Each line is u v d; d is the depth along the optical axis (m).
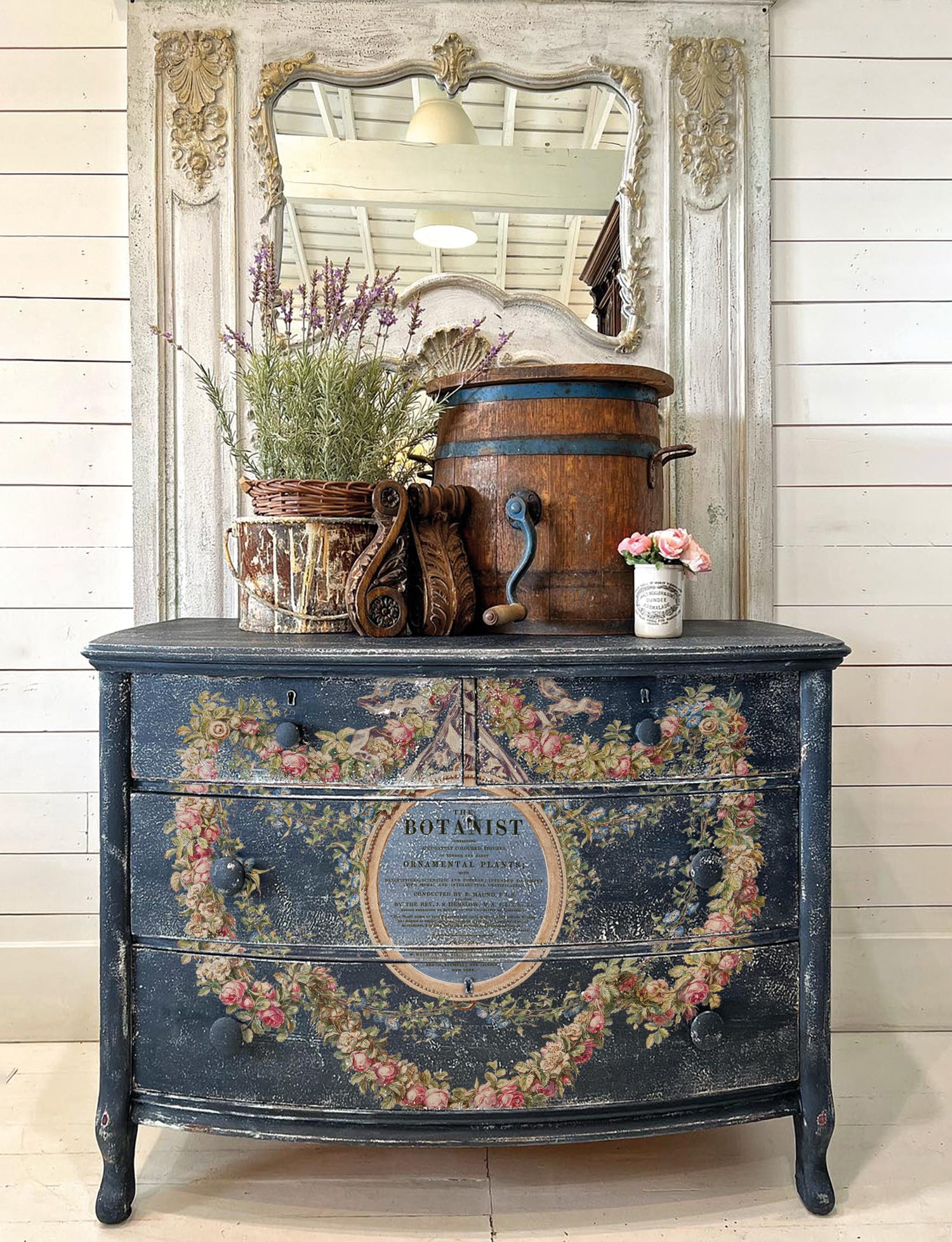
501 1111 1.35
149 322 1.86
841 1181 1.51
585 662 1.30
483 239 1.87
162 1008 1.38
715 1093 1.38
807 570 1.95
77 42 1.86
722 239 1.89
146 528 1.87
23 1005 1.92
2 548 1.90
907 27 1.91
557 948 1.34
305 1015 1.35
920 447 1.95
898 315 1.94
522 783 1.33
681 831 1.36
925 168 1.92
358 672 1.31
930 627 1.96
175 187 1.85
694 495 1.91
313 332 1.70
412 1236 1.39
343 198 1.86
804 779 1.38
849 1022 1.99
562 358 1.89
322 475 1.57
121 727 1.37
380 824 1.33
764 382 1.90
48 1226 1.41
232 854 1.35
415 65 1.83
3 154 1.87
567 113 1.87
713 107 1.87
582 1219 1.43
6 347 1.88
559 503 1.55
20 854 1.93
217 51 1.84
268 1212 1.44
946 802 1.99
